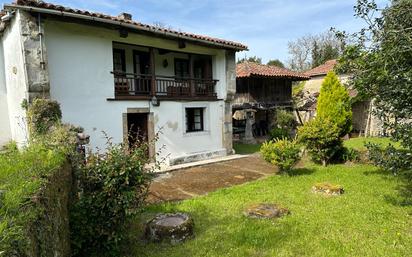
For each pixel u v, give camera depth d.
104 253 3.87
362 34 5.47
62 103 8.16
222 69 12.77
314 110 20.88
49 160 3.36
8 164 3.21
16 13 7.31
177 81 11.59
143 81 10.62
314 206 5.83
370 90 5.55
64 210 3.38
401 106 4.78
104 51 9.07
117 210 3.69
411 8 4.79
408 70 4.72
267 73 17.91
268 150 8.58
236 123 20.59
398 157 4.78
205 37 11.12
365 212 5.39
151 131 10.33
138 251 4.20
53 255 2.62
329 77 13.92
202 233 4.76
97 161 4.00
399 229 4.66
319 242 4.32
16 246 1.78
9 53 8.86
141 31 9.31
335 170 8.97
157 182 8.32
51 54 7.91
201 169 10.07
